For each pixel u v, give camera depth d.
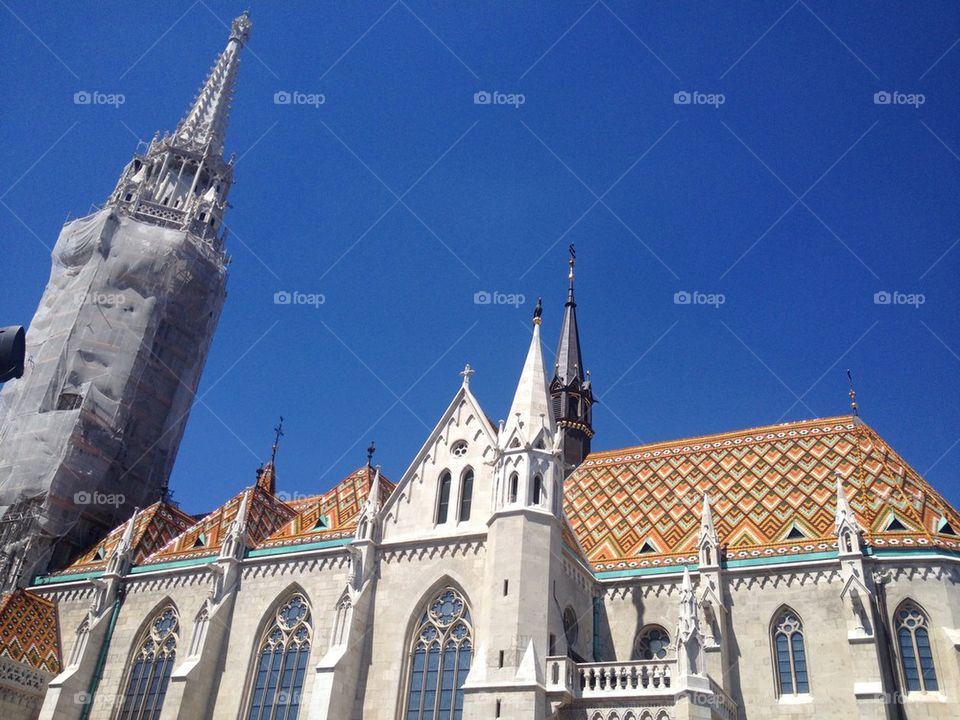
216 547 60.97
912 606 47.69
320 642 51.50
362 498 60.78
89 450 72.38
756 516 56.94
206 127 98.06
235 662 53.25
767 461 63.09
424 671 47.66
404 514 53.78
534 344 56.44
